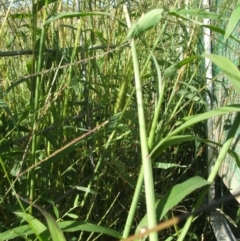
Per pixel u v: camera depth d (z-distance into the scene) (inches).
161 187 100.6
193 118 51.8
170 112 99.0
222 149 57.2
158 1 101.7
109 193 85.3
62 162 81.5
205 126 113.3
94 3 89.7
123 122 91.1
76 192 83.3
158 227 24.9
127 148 93.0
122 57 101.1
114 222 82.9
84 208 84.7
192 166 112.7
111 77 89.4
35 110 70.8
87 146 86.1
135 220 88.0
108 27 91.8
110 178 87.7
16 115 75.4
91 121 87.9
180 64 55.4
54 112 78.5
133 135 91.4
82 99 92.6
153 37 104.2
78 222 57.1
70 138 82.4
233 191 92.0
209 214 100.0
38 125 71.7
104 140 85.0
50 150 80.5
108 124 77.7
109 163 79.6
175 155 100.8
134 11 99.7
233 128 57.3
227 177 98.2
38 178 77.2
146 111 94.7
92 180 78.2
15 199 73.5
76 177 83.8
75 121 88.1
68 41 93.9
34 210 74.2
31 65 75.5
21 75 91.4
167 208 52.2
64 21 89.7
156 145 54.7
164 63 93.9
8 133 68.2
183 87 104.9
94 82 89.3
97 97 94.9
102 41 92.0
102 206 87.7
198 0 114.6
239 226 106.2
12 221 72.4
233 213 106.9
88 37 96.4
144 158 52.3
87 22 95.9
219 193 108.4
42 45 72.3
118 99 85.2
